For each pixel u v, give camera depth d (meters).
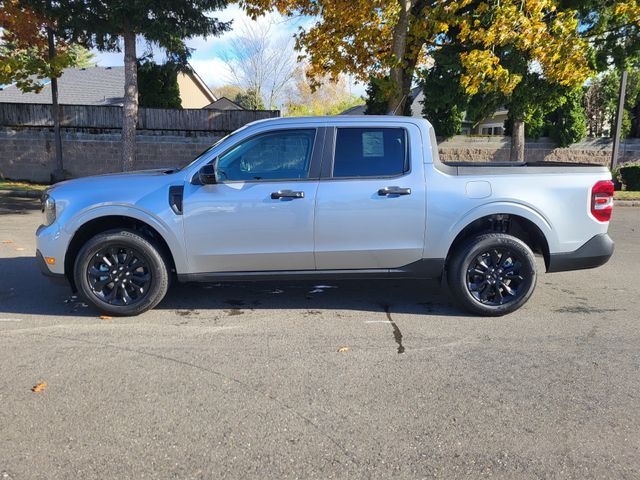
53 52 15.47
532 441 2.97
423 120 5.00
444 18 12.23
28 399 3.36
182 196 4.76
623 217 12.76
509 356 4.16
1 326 4.69
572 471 2.71
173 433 3.01
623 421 3.20
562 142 17.98
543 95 14.30
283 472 2.67
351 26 13.18
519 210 4.90
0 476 2.60
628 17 12.95
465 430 3.08
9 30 15.05
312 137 4.88
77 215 4.77
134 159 15.43
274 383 3.64
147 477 2.62
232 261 4.88
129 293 4.98
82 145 17.91
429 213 4.86
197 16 13.99
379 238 4.89
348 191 4.80
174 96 19.69
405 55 14.02
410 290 6.03
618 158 18.44
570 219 5.00
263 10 13.19
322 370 3.86
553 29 11.64
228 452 2.84
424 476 2.66
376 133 4.92
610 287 6.34
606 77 20.33
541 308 5.45
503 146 18.22
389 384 3.65
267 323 4.88
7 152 17.69
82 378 3.67
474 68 11.60
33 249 7.86
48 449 2.84
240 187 4.78
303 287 6.08
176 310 5.21
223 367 3.89
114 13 13.27
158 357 4.05
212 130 18.50
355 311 5.27
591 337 4.60
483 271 5.06
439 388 3.60
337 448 2.89
